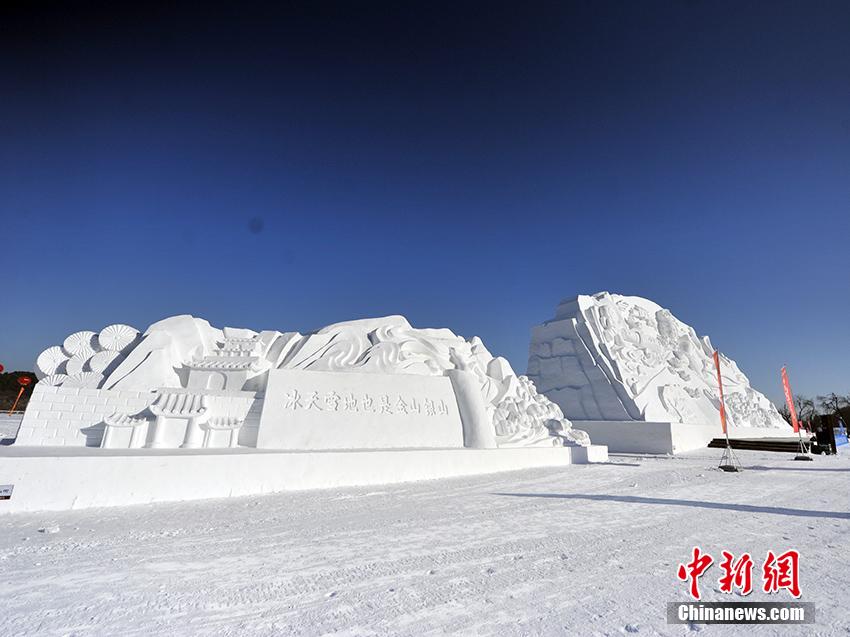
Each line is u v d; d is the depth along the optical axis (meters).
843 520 6.71
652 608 3.57
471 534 5.62
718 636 3.14
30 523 5.72
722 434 25.12
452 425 12.20
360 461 9.55
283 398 10.41
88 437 8.61
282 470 8.55
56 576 3.99
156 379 9.94
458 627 3.18
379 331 13.73
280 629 3.12
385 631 3.11
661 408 23.56
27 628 3.07
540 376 26.78
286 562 4.46
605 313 26.00
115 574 4.06
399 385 11.95
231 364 10.96
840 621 3.42
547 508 7.35
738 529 6.11
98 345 10.46
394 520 6.29
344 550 4.88
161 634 3.03
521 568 4.42
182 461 7.55
